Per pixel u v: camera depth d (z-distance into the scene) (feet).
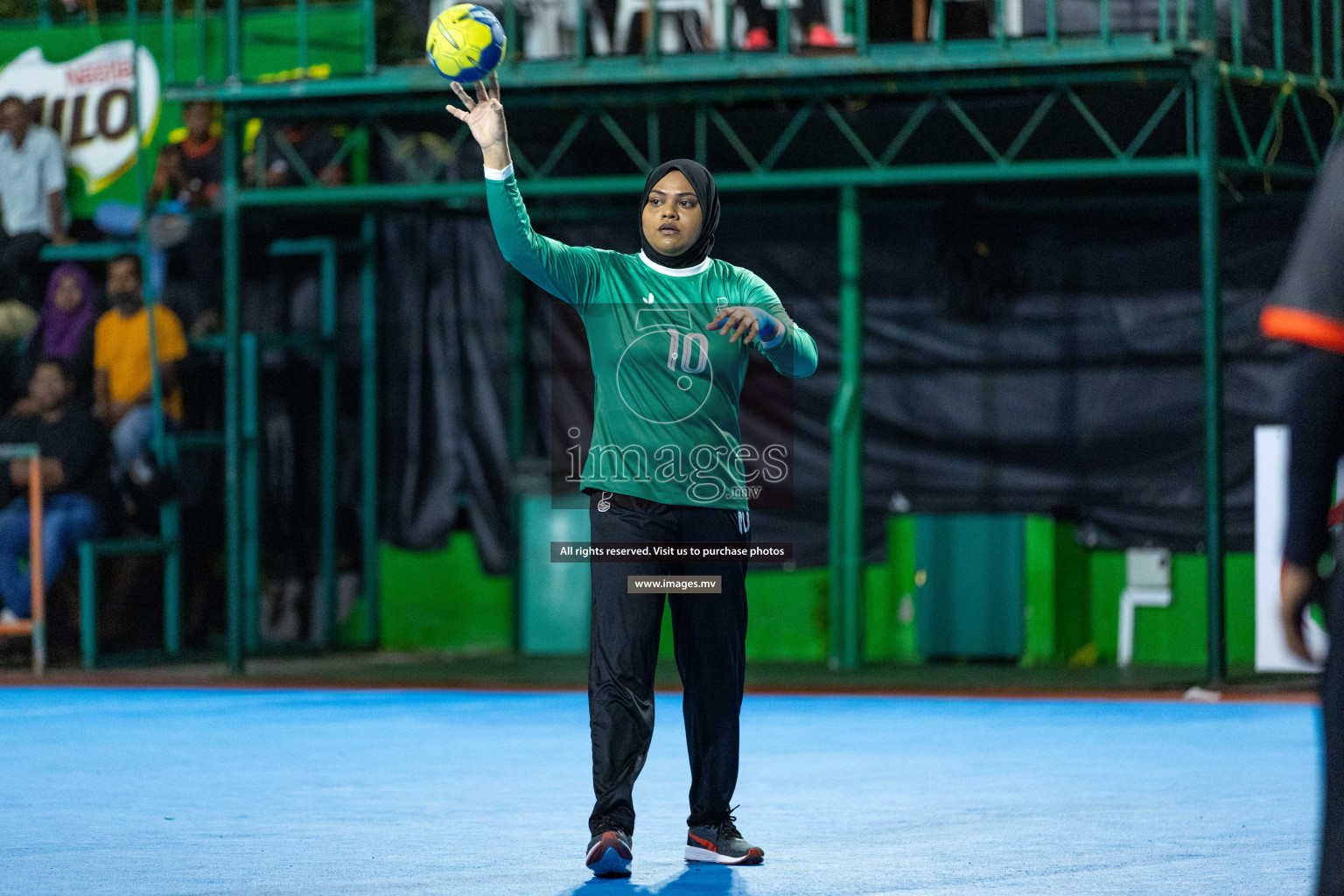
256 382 145.79
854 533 127.75
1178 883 49.93
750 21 122.52
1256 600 114.73
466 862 53.98
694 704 53.21
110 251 143.84
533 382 146.41
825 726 93.25
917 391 138.72
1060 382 136.46
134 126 147.74
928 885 49.67
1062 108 116.88
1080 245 136.56
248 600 145.89
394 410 148.46
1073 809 64.69
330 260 148.15
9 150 145.79
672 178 51.75
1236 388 133.39
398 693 113.91
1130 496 134.92
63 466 131.75
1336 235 25.52
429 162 144.66
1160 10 110.01
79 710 103.60
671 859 54.39
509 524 146.10
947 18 119.34
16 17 159.12
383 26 142.92
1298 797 67.51
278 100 120.26
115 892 48.96
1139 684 114.01
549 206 146.41
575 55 123.34
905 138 115.03
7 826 61.77
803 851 55.67
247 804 67.10
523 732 92.48
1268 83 110.22
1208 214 106.63
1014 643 132.67
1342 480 86.43
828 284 141.18
